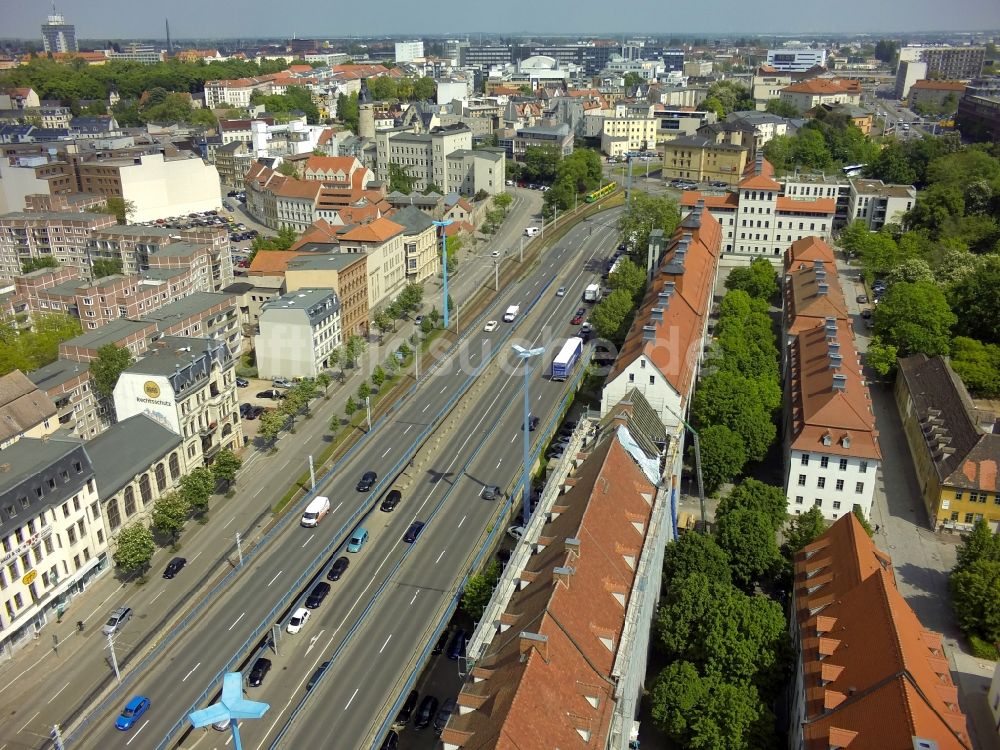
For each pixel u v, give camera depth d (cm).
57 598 12281
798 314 19150
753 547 11969
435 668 11175
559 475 11994
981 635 11575
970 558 12212
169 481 15025
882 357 18988
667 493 11762
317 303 19888
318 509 14212
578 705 7656
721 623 10119
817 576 10750
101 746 9906
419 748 9894
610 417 13188
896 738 7519
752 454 15175
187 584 12925
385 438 17112
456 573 12669
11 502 11450
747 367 17462
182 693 10662
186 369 15400
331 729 9856
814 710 8681
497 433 17088
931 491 14412
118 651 11575
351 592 12388
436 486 15188
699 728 9081
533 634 7694
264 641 11519
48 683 11006
